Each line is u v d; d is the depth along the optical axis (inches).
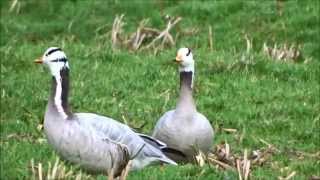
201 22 911.7
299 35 870.4
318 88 739.4
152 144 506.6
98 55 802.8
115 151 480.4
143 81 738.2
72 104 676.7
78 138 470.6
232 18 908.6
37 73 754.2
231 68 772.6
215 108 690.8
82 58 799.7
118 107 674.8
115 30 866.1
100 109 672.4
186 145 529.7
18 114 657.6
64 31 905.5
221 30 888.9
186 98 535.5
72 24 912.3
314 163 569.3
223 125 656.4
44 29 904.3
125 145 483.2
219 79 748.6
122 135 488.1
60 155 480.7
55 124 474.3
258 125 656.4
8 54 794.2
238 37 868.6
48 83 729.6
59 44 850.8
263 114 676.7
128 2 946.1
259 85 741.9
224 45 856.3
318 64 793.6
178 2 957.2
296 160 581.6
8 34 890.1
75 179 458.6
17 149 539.2
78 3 954.7
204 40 867.4
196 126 528.7
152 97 701.9
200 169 492.4
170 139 531.8
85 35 896.3
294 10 914.1
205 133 531.5
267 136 639.1
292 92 726.5
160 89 725.3
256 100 707.4
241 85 735.7
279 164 563.5
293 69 773.9
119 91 711.7
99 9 941.2
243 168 496.7
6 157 512.7
